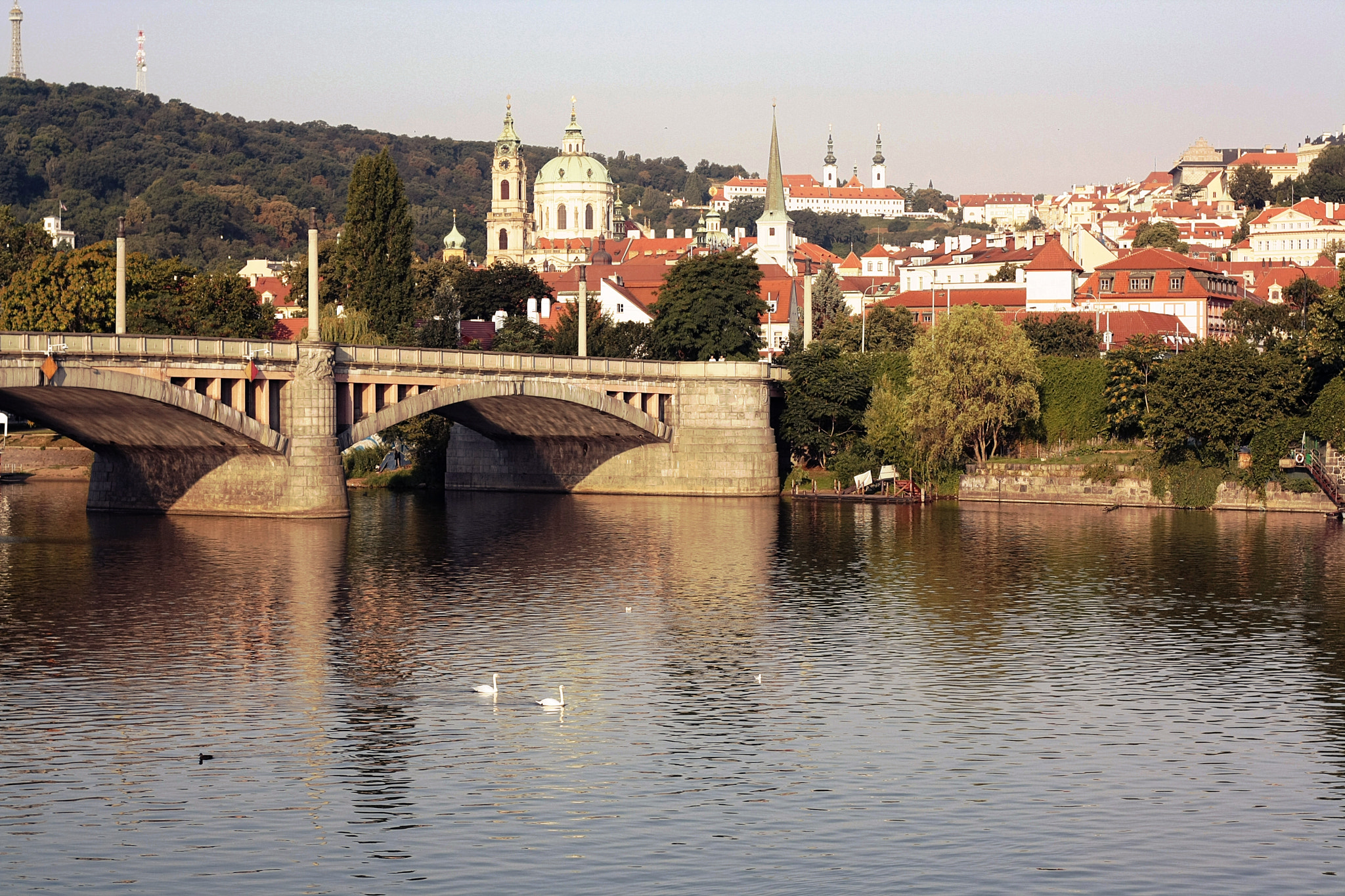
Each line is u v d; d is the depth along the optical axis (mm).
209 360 150250
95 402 148625
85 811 64875
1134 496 190000
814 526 168250
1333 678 90125
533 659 94000
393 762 71812
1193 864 59656
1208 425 184125
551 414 196125
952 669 92312
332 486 163750
